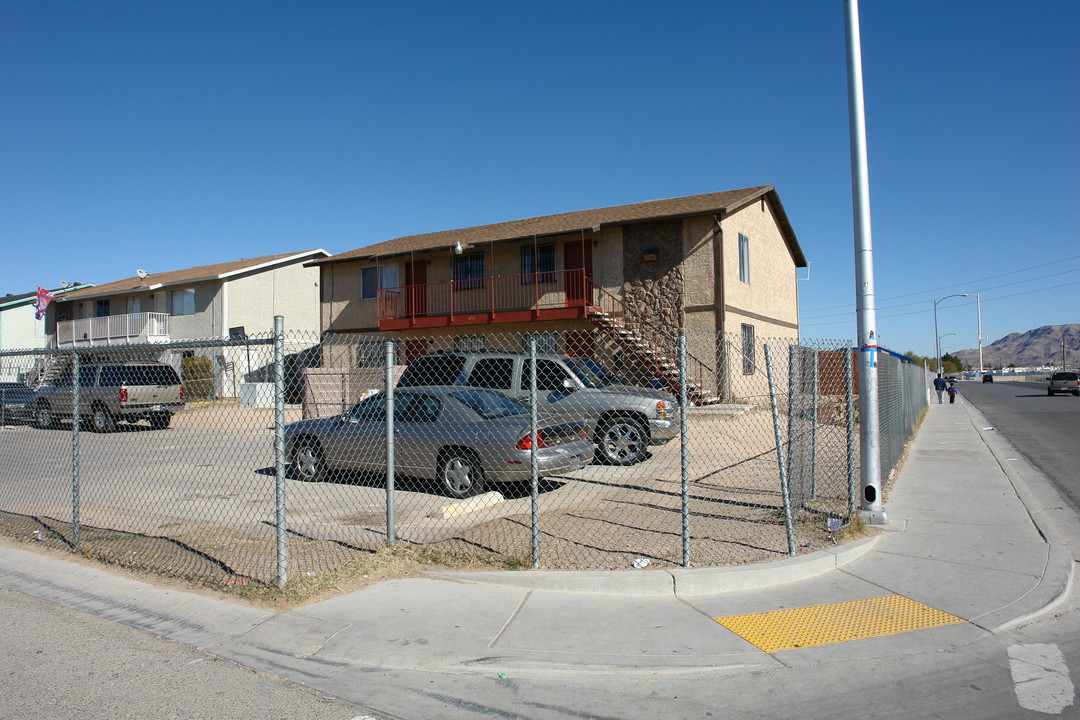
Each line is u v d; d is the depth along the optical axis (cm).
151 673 414
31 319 3769
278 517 528
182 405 1240
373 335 2602
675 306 2028
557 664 416
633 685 397
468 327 2381
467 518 752
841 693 388
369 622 476
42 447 1427
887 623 479
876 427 730
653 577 530
